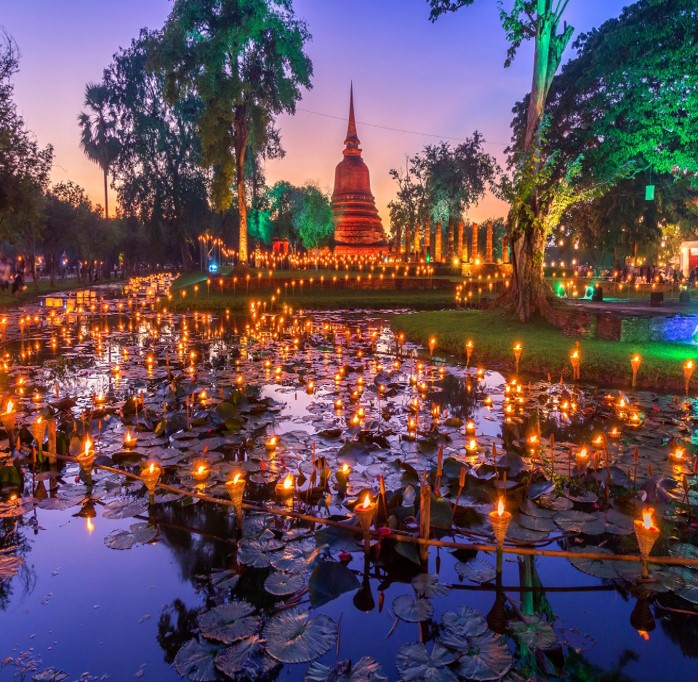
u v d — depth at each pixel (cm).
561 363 1009
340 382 963
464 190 4888
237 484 414
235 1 2814
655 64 1895
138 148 5150
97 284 4975
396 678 281
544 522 436
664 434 666
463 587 366
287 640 306
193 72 3005
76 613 340
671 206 3366
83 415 698
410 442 626
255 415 746
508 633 316
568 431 688
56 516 468
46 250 4653
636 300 2050
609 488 506
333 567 367
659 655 302
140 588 365
